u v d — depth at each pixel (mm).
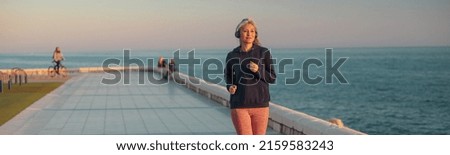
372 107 60938
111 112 20938
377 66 145375
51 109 21844
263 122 9141
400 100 67750
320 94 73938
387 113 56000
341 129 11578
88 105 23516
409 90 80062
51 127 16984
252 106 9023
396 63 161000
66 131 16172
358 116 54031
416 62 165875
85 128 16781
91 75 47906
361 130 46438
